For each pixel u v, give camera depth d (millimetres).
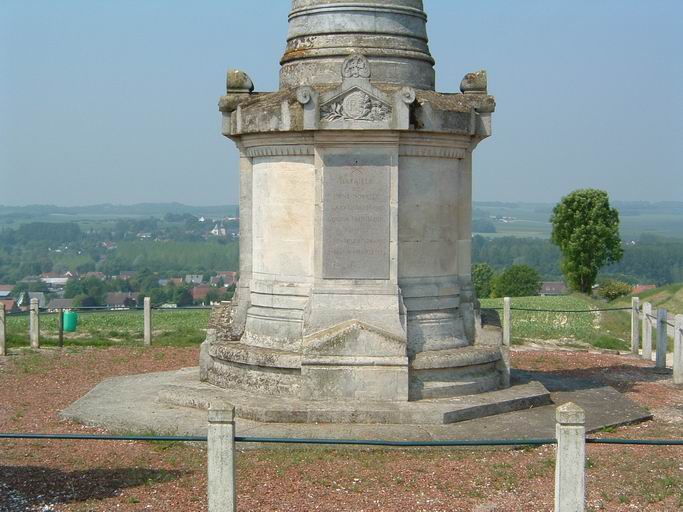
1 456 11469
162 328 26875
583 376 18469
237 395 13773
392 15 14570
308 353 13219
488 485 10195
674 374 17797
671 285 42219
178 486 10125
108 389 15492
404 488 10070
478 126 14516
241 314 15023
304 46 14664
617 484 10352
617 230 52688
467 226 14820
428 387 13508
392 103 13266
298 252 14070
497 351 14484
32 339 22031
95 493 9852
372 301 13516
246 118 14242
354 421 12648
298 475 10516
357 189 13547
